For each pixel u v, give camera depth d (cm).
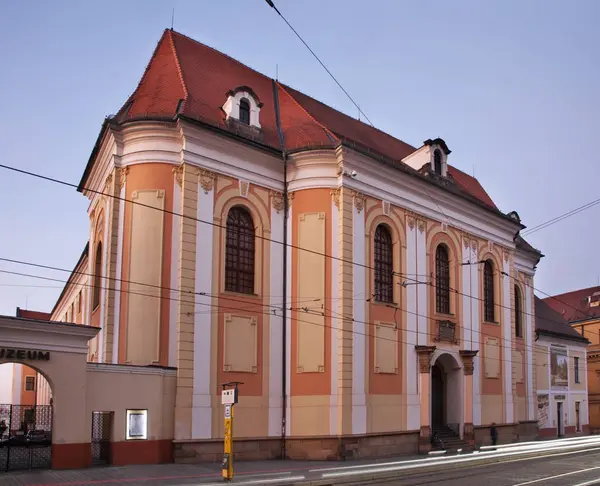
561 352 5034
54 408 2081
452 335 3441
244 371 2659
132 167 2645
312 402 2728
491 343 3772
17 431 2558
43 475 1947
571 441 4141
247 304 2728
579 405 5181
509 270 4047
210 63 3244
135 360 2492
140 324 2516
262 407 2694
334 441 2683
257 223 2836
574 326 6488
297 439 2700
